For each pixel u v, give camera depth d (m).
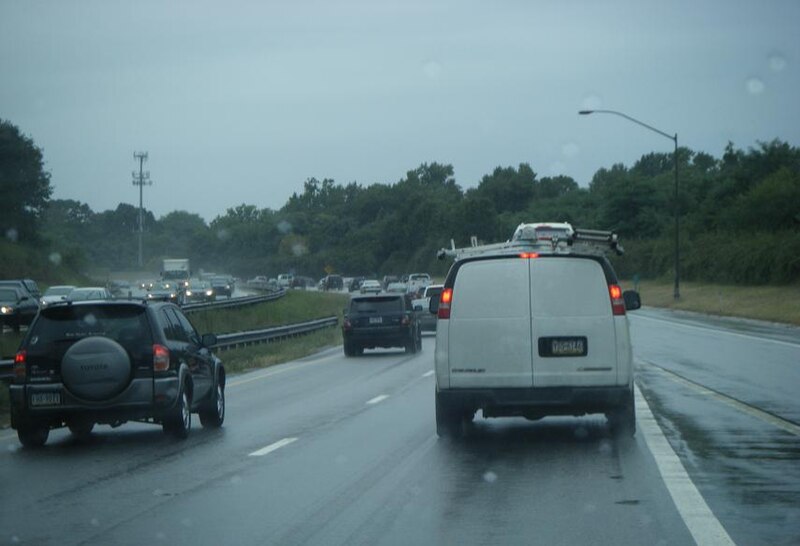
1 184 91.12
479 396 13.75
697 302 69.88
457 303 13.90
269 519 9.55
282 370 29.56
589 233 15.41
